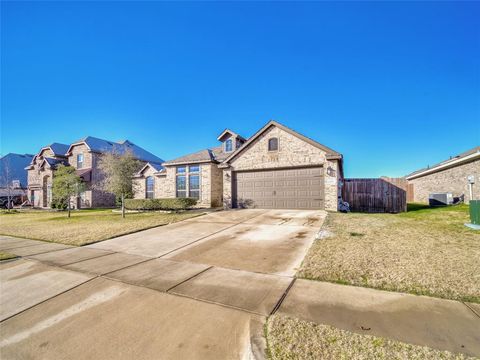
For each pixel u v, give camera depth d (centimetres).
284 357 214
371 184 1562
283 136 1421
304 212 1229
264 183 1472
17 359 239
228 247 647
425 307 300
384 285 365
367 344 228
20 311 338
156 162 3284
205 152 1898
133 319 305
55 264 548
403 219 974
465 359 202
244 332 266
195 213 1377
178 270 486
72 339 269
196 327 281
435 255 491
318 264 465
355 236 674
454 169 1577
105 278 454
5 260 589
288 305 319
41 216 1739
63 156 2800
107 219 1354
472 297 320
